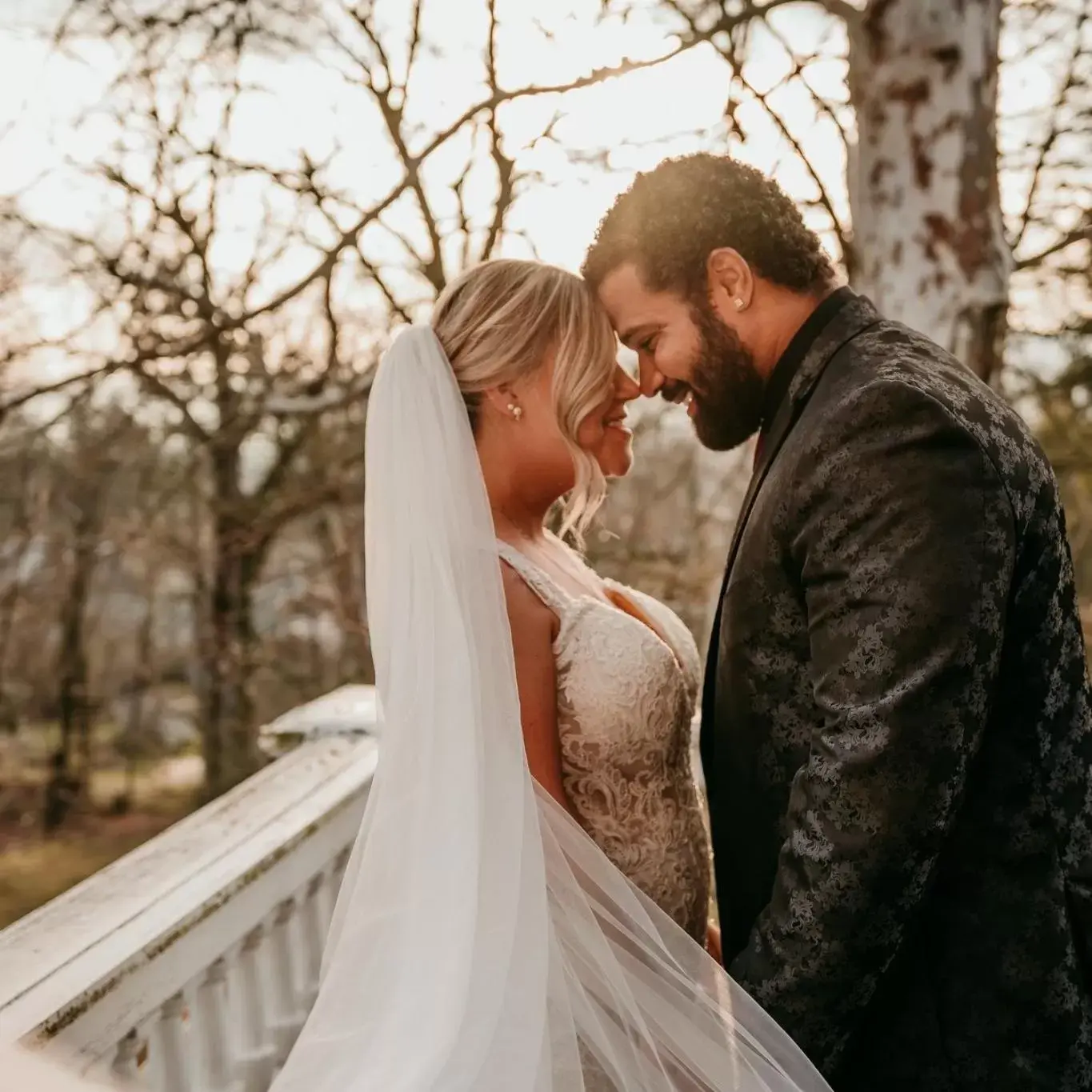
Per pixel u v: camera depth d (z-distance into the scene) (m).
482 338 1.67
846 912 1.29
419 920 1.34
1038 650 1.44
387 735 1.45
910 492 1.32
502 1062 1.27
